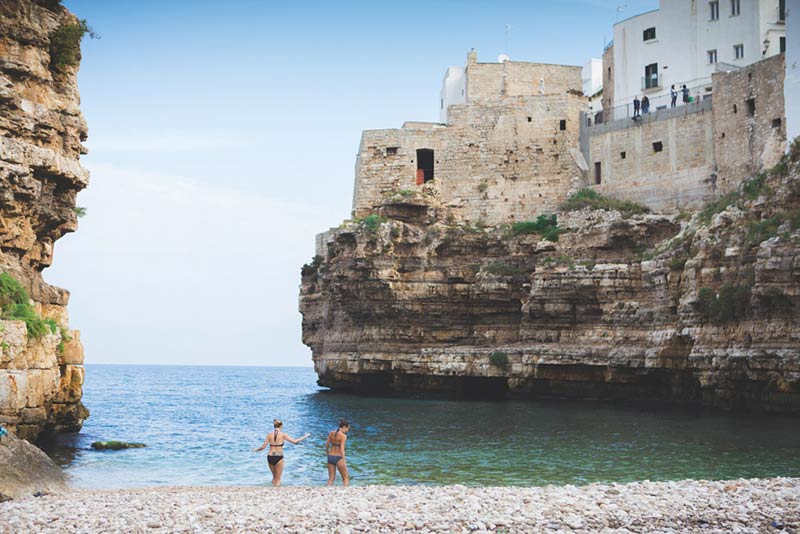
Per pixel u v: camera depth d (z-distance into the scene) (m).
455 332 68.81
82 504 20.81
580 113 73.00
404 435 40.78
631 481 27.17
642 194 65.62
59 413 36.81
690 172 62.47
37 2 36.41
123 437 41.94
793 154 47.72
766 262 43.12
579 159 71.25
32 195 34.41
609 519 18.61
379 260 67.75
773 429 39.56
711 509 19.59
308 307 80.88
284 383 148.38
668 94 69.56
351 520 18.47
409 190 71.62
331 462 25.61
